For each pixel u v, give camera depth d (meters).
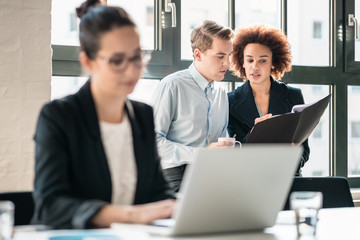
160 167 1.72
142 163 1.62
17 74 2.64
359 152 3.91
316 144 3.83
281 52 3.12
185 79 2.93
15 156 2.63
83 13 1.64
